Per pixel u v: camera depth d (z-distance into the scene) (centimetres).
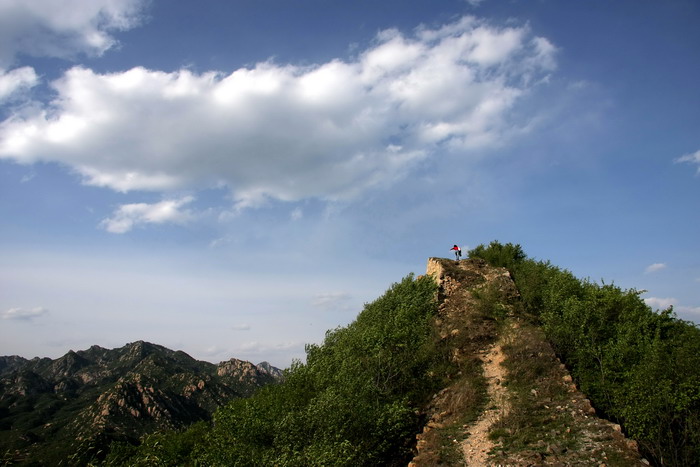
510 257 4088
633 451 1405
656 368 1528
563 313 2302
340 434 1666
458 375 2342
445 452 1650
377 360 2434
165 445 2420
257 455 1662
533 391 1964
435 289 3538
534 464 1403
